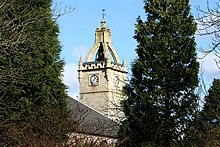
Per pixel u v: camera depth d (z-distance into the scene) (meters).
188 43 29.34
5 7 16.91
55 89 22.94
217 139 17.25
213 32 10.91
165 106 28.23
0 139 17.39
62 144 16.70
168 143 27.20
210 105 18.98
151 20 30.03
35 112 19.81
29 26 19.62
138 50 29.84
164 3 30.28
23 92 21.31
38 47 21.45
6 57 18.58
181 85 28.56
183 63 29.22
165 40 29.47
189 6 30.09
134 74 29.73
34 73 21.97
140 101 28.58
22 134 16.84
